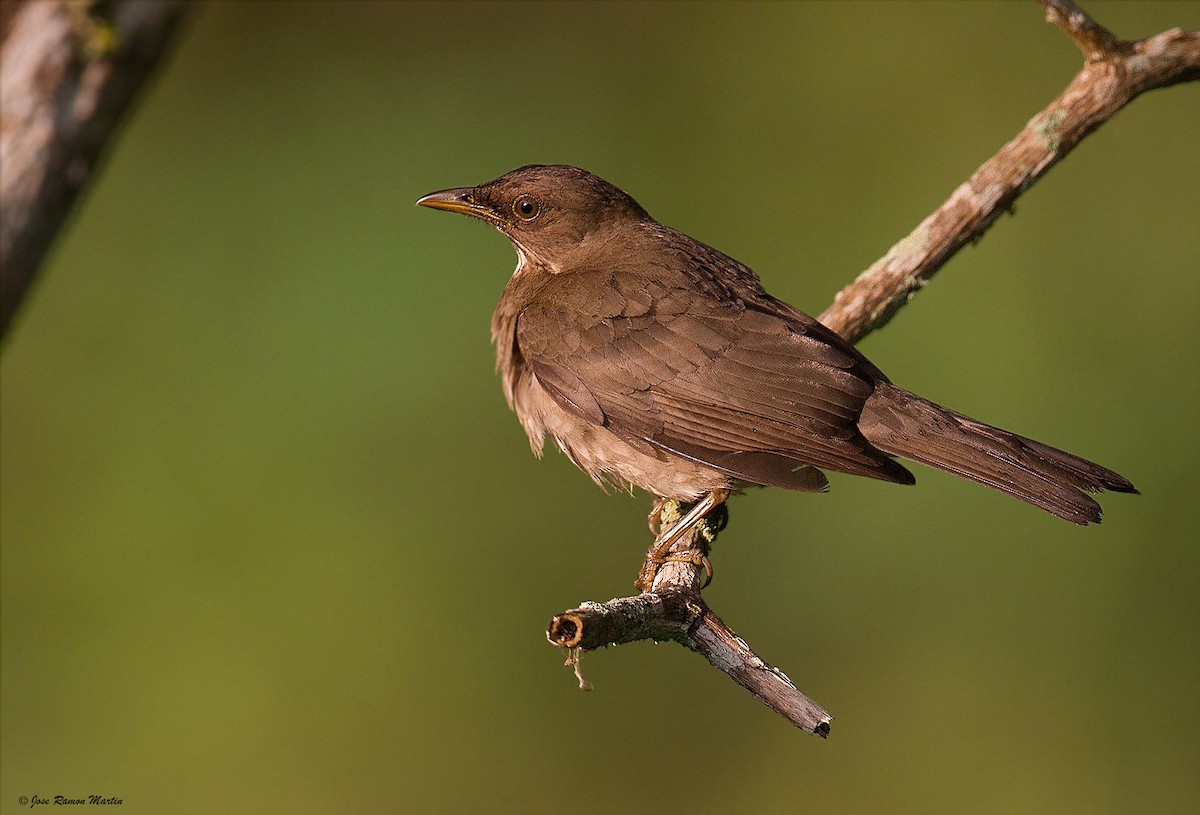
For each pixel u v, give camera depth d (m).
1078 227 13.88
